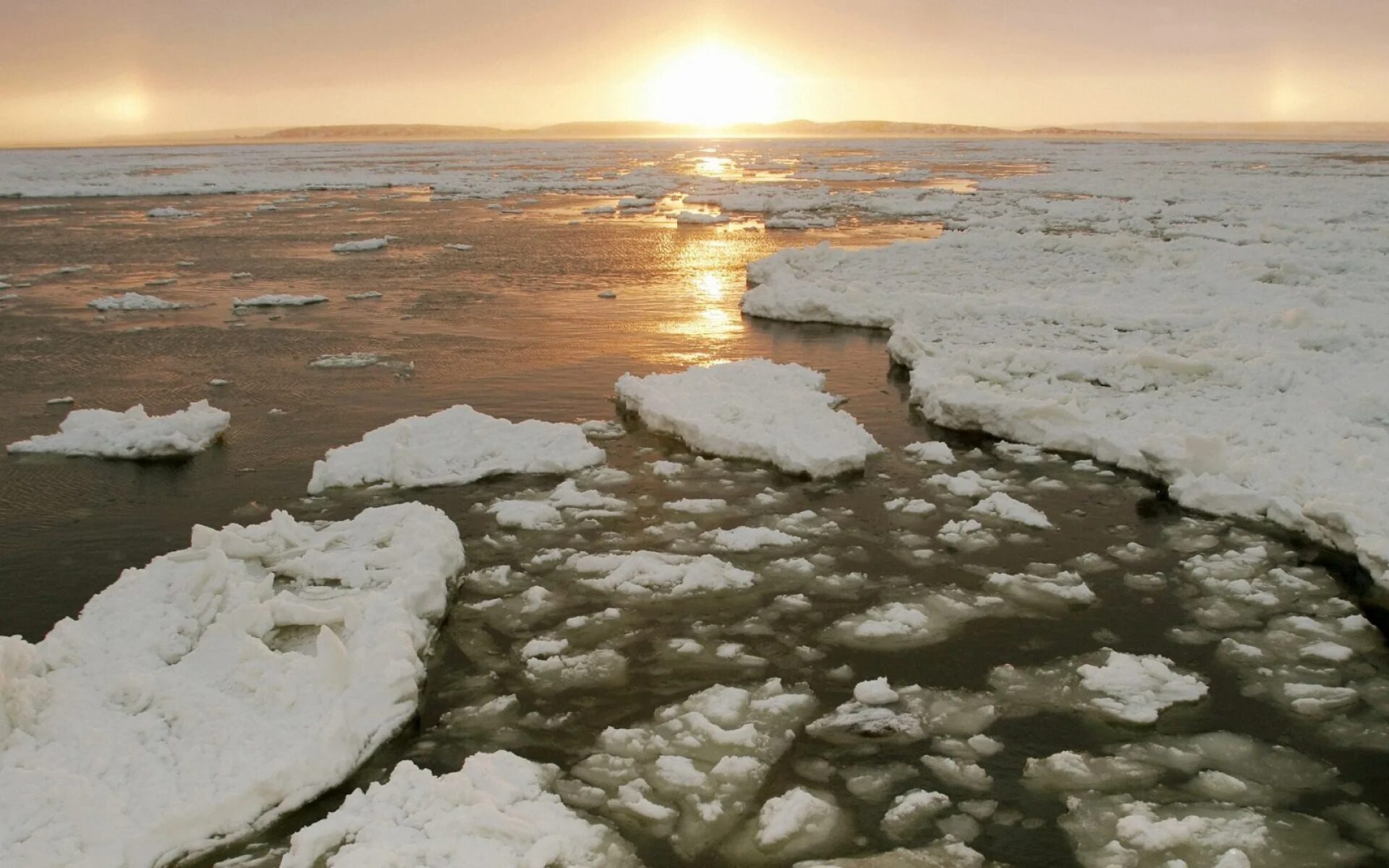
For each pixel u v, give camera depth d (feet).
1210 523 30.25
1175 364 41.81
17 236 102.58
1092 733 20.33
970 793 18.57
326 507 31.37
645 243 94.79
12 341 54.19
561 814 17.60
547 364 48.47
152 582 24.86
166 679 20.52
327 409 41.34
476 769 18.39
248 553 26.32
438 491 32.76
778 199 129.39
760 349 51.85
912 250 76.38
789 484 33.45
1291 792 18.54
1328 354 43.78
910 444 36.91
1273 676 22.33
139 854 16.43
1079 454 36.19
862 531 29.84
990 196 134.10
